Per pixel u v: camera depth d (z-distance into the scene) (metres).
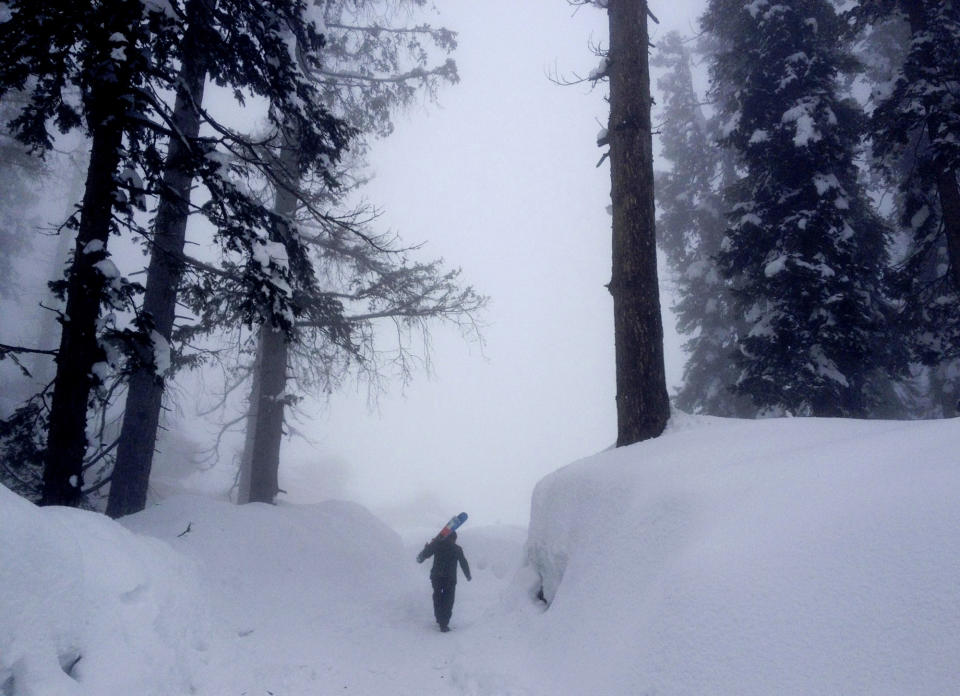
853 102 14.65
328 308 11.41
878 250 14.63
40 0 6.00
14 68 6.89
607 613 4.49
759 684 2.78
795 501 3.71
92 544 4.21
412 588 9.49
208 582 6.22
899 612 2.59
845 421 5.38
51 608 3.32
